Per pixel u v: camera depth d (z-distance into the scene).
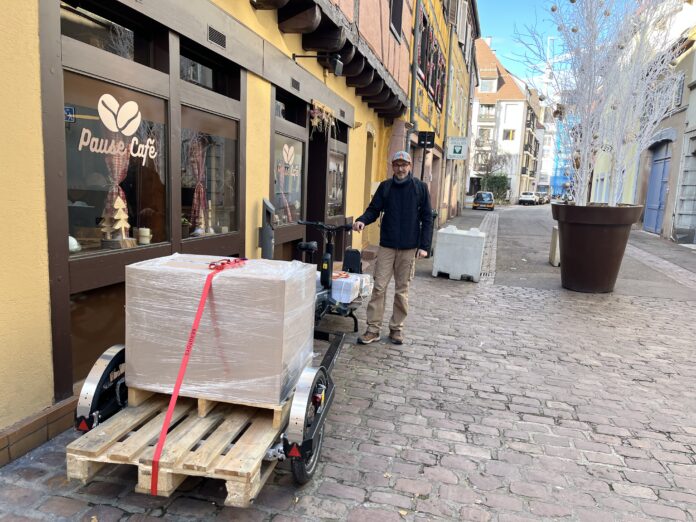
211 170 4.57
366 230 11.41
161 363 2.47
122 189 3.51
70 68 2.90
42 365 2.88
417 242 4.96
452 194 27.70
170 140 3.85
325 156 7.71
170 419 2.25
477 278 8.54
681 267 10.52
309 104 6.70
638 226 20.38
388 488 2.71
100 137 3.25
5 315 2.65
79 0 3.18
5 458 2.67
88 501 2.46
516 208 45.41
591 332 5.79
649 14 6.92
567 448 3.21
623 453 3.17
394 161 4.82
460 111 25.66
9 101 2.54
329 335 3.93
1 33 2.47
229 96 4.89
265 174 5.52
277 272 2.49
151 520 2.36
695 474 2.97
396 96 10.20
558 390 4.12
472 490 2.72
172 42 3.76
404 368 4.47
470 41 27.62
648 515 2.57
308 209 7.87
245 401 2.43
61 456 2.78
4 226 2.59
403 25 10.57
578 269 7.81
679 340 5.58
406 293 5.04
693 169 14.50
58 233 2.89
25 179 2.67
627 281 8.83
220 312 2.38
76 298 3.21
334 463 2.92
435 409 3.69
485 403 3.83
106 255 3.27
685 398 4.05
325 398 2.81
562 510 2.58
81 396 2.42
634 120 7.46
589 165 7.82
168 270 2.42
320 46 6.21
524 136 57.56
